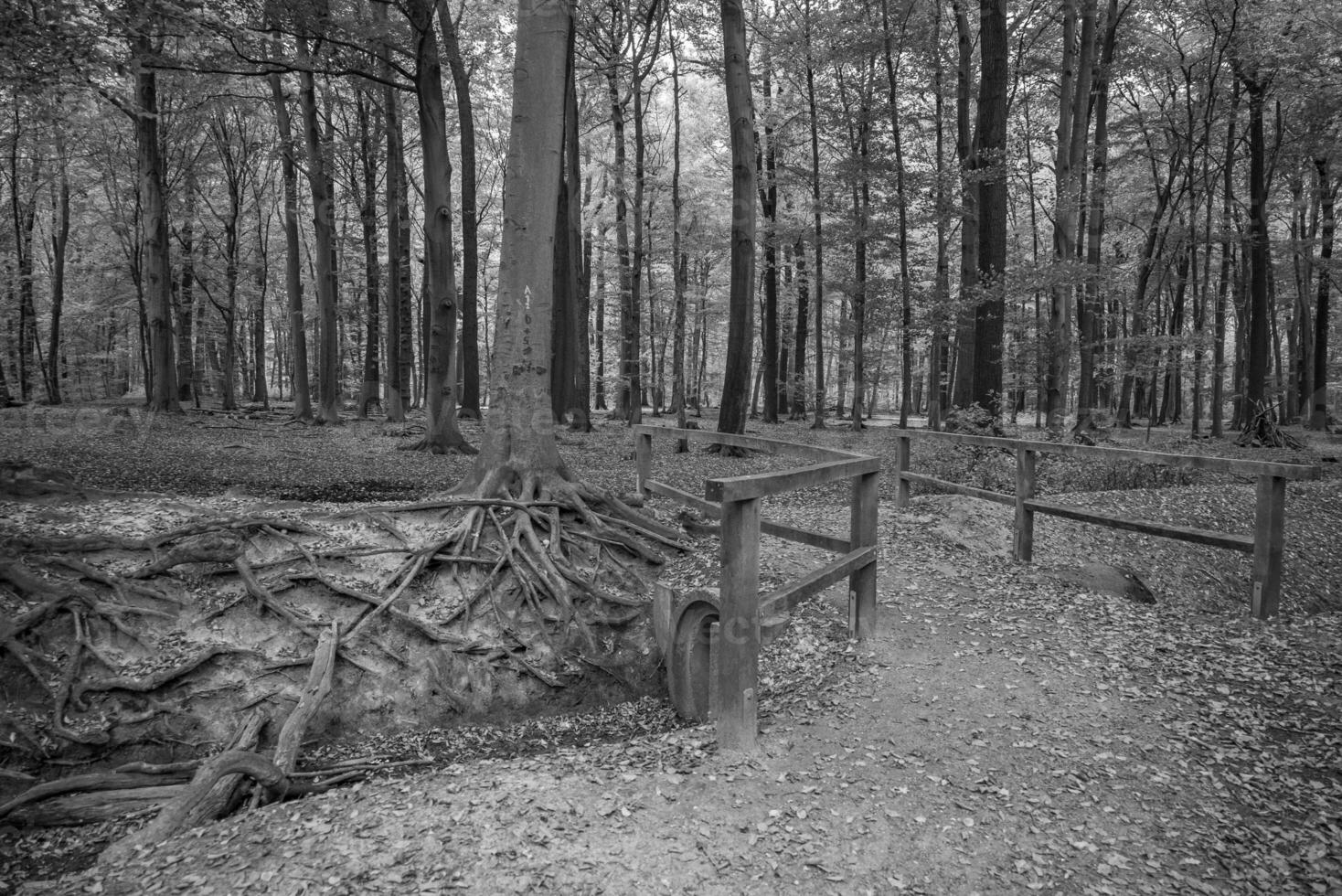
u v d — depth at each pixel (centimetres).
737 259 1466
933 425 2467
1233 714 398
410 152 2981
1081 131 1490
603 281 3108
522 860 279
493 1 2072
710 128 3081
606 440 1780
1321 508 972
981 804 321
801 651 502
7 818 415
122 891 283
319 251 1975
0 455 1137
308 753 528
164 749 517
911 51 1867
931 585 612
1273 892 271
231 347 2766
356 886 270
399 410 2212
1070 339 1349
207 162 2652
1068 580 652
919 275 2061
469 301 2184
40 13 676
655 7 1941
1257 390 1784
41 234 3097
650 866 277
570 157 1966
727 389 1519
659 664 608
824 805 318
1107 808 319
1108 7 1703
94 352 3800
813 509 928
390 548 679
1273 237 2488
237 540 656
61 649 561
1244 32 1628
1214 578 748
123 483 995
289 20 1155
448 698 584
